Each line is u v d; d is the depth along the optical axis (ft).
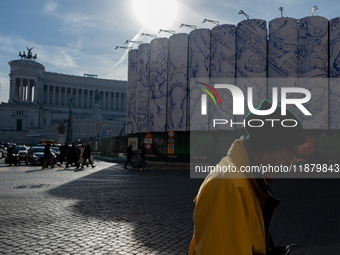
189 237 19.60
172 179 55.88
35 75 415.03
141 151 82.53
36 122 375.86
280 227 22.44
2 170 71.97
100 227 21.59
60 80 445.37
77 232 20.27
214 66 102.94
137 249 17.16
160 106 113.50
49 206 28.71
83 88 460.14
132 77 135.23
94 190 39.93
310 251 17.08
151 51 118.01
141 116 122.01
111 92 483.92
